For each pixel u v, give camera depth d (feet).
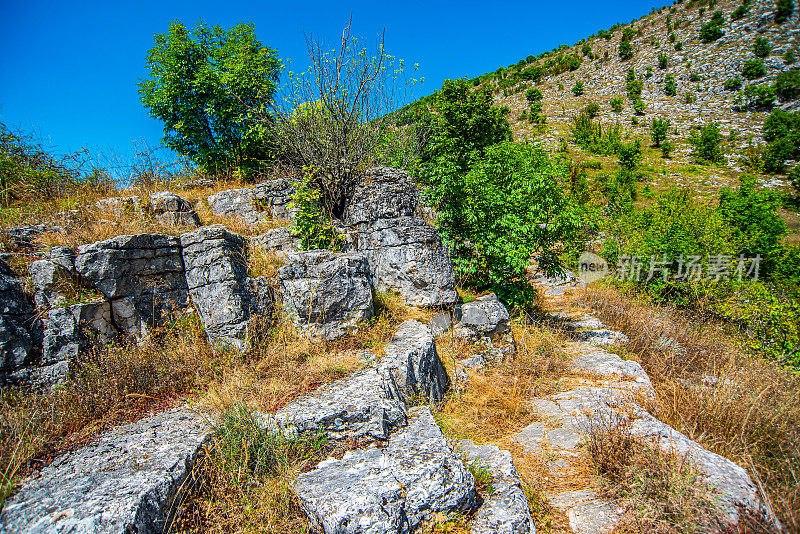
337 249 24.08
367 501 9.42
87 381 14.26
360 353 17.28
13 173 24.81
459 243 25.70
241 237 21.35
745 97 149.89
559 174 28.50
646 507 10.98
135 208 23.54
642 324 28.45
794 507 10.36
